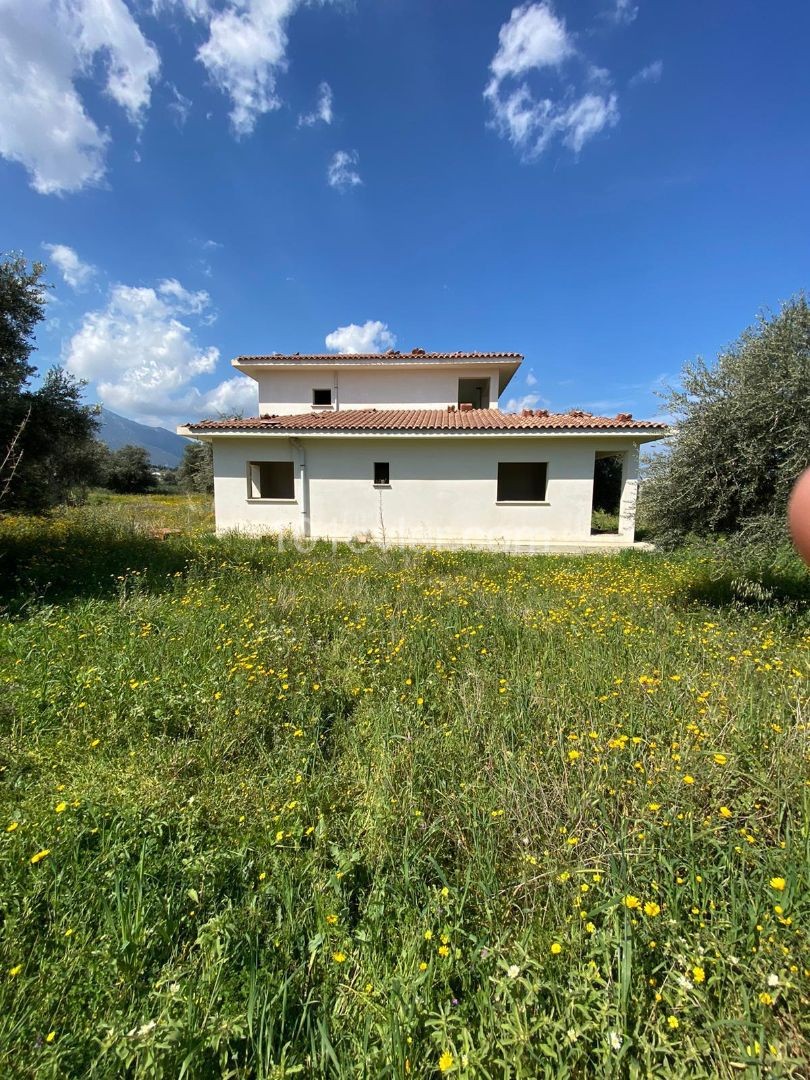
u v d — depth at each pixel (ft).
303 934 5.51
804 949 4.81
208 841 6.69
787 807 6.91
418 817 7.06
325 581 23.00
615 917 5.19
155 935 5.30
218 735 9.36
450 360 51.62
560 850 6.27
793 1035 4.33
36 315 25.79
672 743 8.09
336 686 11.71
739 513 18.99
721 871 5.93
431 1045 4.32
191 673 11.72
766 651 13.14
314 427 37.68
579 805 6.88
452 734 9.12
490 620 15.71
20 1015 4.56
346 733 9.87
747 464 17.78
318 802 7.70
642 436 35.65
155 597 19.17
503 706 10.01
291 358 52.11
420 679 11.81
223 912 5.50
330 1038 4.49
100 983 4.74
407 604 17.99
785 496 17.37
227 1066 4.27
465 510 39.14
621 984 4.41
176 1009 4.44
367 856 6.63
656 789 7.21
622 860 5.93
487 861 6.23
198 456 122.83
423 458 39.11
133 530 35.50
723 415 18.24
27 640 13.80
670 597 19.81
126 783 7.76
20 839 6.29
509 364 52.29
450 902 5.65
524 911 5.70
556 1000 4.52
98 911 5.60
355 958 5.21
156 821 6.77
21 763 8.38
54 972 4.88
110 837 6.46
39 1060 4.11
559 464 37.91
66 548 27.32
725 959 4.74
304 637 14.15
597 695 10.47
